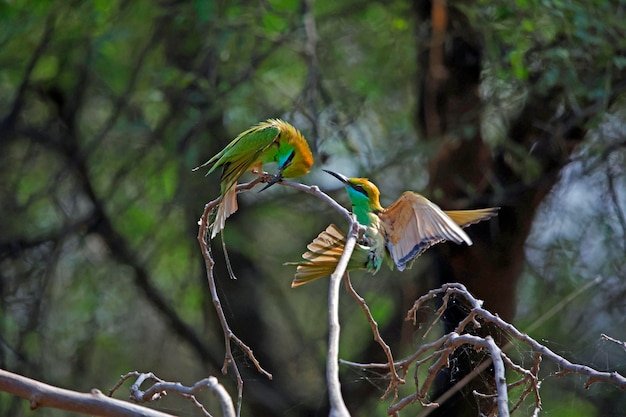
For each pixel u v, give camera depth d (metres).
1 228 14.66
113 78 14.32
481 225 12.37
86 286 15.71
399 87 14.08
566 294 13.38
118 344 16.25
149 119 15.16
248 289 14.85
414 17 13.12
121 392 15.91
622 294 13.25
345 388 14.34
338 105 13.52
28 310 14.85
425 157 13.33
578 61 12.15
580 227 13.44
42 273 14.99
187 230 14.46
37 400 4.15
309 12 12.81
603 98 11.64
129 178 15.25
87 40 13.77
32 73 14.48
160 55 14.75
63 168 14.88
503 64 11.81
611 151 12.44
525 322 13.30
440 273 12.62
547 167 12.39
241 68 14.12
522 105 12.57
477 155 12.35
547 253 13.61
